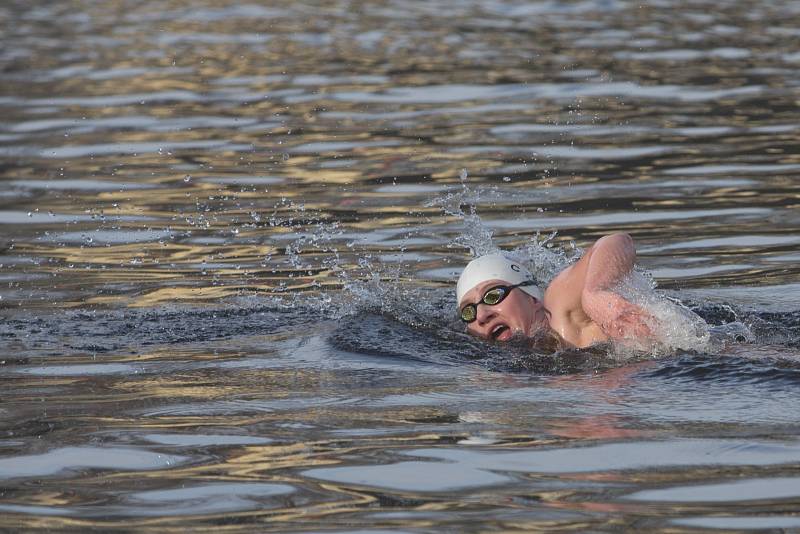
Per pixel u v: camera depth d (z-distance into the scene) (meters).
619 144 38.66
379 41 62.19
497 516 12.51
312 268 26.44
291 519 12.64
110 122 44.12
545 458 14.16
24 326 21.94
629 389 16.84
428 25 67.75
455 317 22.20
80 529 12.52
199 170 36.75
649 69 51.81
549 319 20.14
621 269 19.42
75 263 27.06
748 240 27.66
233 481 13.79
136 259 27.38
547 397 16.66
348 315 22.44
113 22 72.19
